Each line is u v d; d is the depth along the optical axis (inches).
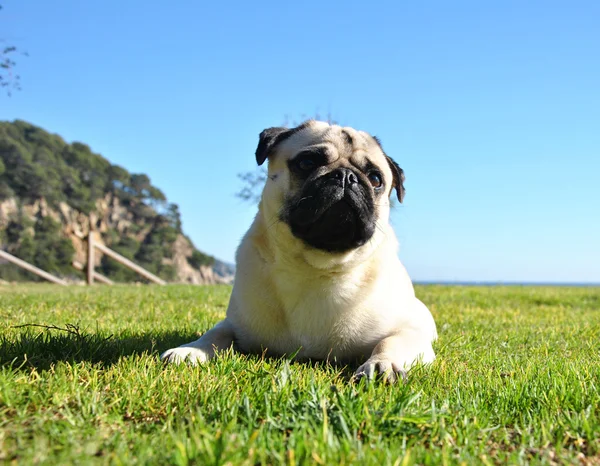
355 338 27.3
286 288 26.9
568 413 18.2
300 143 28.1
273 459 14.1
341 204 25.0
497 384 21.8
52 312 43.1
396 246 31.7
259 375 21.1
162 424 16.6
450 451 15.2
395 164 32.3
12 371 20.5
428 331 30.9
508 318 51.6
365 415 16.7
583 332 40.8
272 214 27.5
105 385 19.8
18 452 14.0
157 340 30.0
